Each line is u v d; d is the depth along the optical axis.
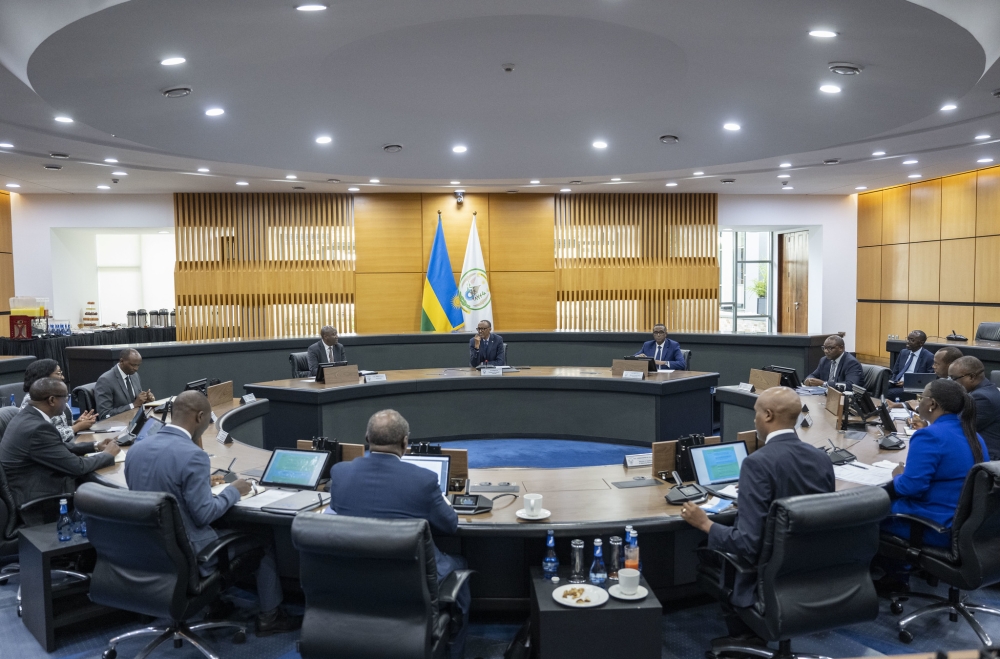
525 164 8.86
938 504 3.44
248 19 3.96
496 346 8.43
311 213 12.41
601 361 10.16
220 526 3.61
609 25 4.36
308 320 12.47
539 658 2.86
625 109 6.36
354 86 5.58
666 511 3.39
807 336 9.22
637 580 2.94
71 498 4.04
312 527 2.60
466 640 3.47
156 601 3.03
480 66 5.20
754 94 5.75
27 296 11.99
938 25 4.00
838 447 4.57
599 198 12.84
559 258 12.80
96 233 13.62
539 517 3.27
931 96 5.59
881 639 3.49
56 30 3.92
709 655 3.27
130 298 15.45
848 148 8.95
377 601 2.66
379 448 3.07
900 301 12.84
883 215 13.12
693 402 7.57
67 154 8.62
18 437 3.90
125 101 5.40
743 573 2.91
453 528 3.12
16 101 6.06
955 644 3.44
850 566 2.92
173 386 8.85
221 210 12.17
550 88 5.75
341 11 3.98
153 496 2.93
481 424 7.77
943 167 10.64
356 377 7.25
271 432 6.90
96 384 5.94
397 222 12.53
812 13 3.95
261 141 7.25
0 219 11.87
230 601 3.85
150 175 10.25
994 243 10.95
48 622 3.45
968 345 8.38
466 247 12.49
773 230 14.80
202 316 12.22
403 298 12.59
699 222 13.01
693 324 13.05
